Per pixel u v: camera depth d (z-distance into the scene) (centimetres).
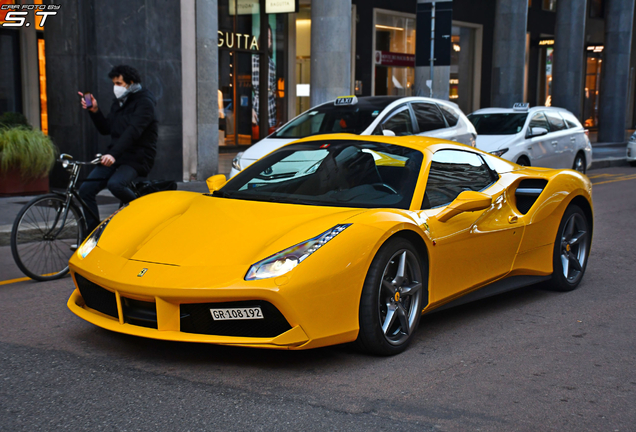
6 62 1223
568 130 1330
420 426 279
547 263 509
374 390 317
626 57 2472
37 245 525
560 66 2288
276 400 302
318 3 1324
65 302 469
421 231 376
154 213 409
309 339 323
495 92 2019
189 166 1197
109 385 316
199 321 328
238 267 325
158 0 1095
